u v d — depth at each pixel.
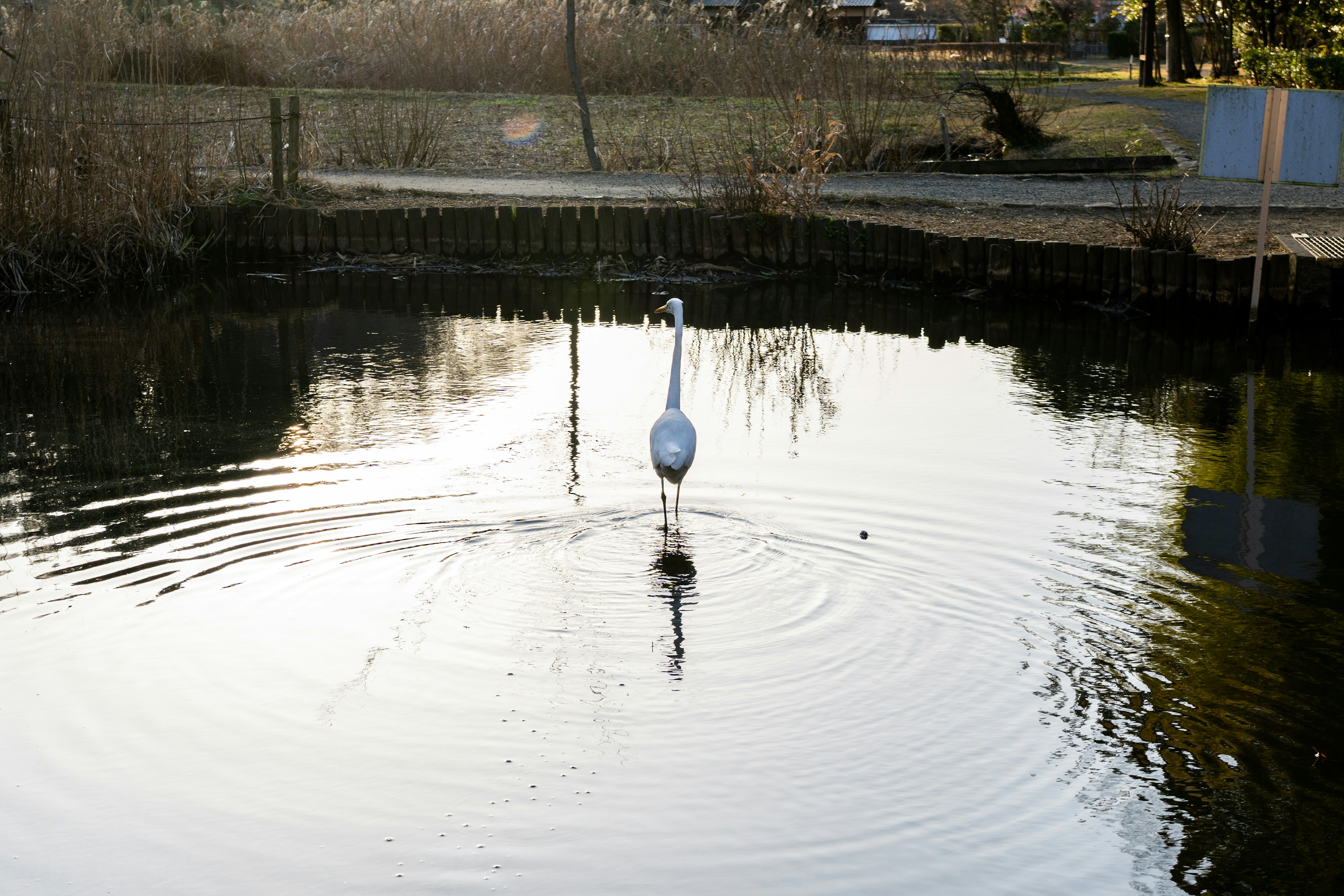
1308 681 6.17
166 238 17.39
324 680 6.24
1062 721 5.84
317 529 8.12
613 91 28.75
